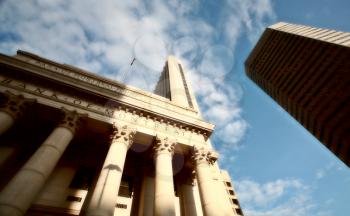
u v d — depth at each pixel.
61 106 24.86
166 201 20.25
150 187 26.25
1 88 23.25
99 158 28.17
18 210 15.71
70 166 26.31
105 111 26.97
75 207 22.31
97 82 32.97
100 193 18.66
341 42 68.31
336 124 72.69
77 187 24.52
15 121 22.39
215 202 22.33
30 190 17.02
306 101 82.88
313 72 78.94
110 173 20.42
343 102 69.44
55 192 22.95
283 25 100.69
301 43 83.94
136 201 25.59
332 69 71.88
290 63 89.06
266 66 103.19
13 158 24.27
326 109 75.31
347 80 67.56
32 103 23.80
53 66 31.59
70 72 32.22
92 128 25.98
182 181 29.67
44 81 25.95
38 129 26.42
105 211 17.33
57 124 24.17
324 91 75.50
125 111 28.19
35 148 25.97
